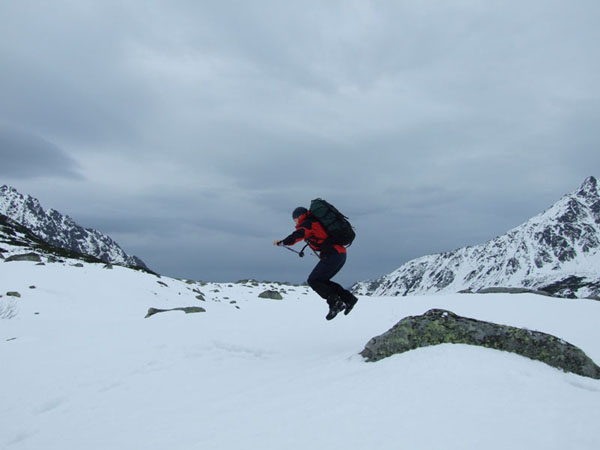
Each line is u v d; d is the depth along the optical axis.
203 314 13.27
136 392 6.05
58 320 17.09
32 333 12.63
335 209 7.27
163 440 4.16
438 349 5.40
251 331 10.13
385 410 4.01
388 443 3.39
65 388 6.48
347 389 4.73
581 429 3.43
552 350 5.47
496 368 4.77
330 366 6.05
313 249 7.40
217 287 39.28
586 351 8.99
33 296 23.75
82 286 27.06
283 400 4.81
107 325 12.25
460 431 3.46
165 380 6.51
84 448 4.26
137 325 11.81
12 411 5.75
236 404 4.99
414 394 4.29
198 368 7.08
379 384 4.68
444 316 6.07
